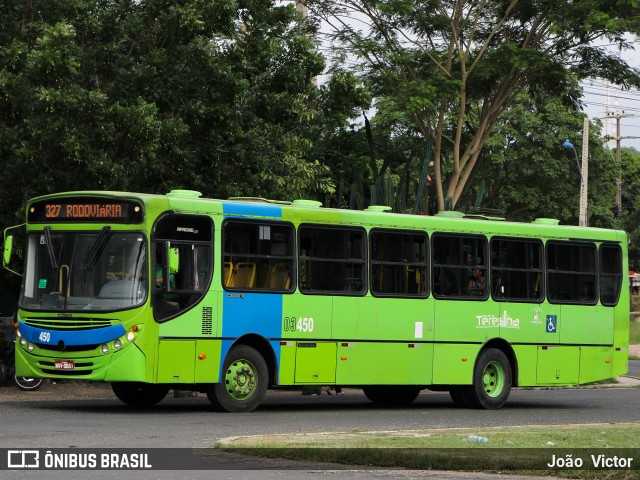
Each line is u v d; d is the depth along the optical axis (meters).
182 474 11.05
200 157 25.12
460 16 33.88
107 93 23.94
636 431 15.50
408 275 20.81
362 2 33.56
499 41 34.84
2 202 23.25
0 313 25.52
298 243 19.41
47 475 10.90
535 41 33.69
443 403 23.77
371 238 20.36
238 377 18.64
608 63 33.25
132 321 17.47
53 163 23.06
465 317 21.56
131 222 17.75
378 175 31.80
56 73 22.11
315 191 29.58
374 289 20.28
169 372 17.78
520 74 34.09
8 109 23.08
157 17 24.38
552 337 22.88
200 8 24.30
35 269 18.28
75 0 23.61
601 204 64.69
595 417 20.06
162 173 24.36
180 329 17.92
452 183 34.94
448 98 32.84
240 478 10.82
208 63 24.17
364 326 20.09
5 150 22.88
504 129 61.31
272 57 26.03
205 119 24.69
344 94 27.91
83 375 17.62
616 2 31.58
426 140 35.84
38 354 17.94
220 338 18.36
